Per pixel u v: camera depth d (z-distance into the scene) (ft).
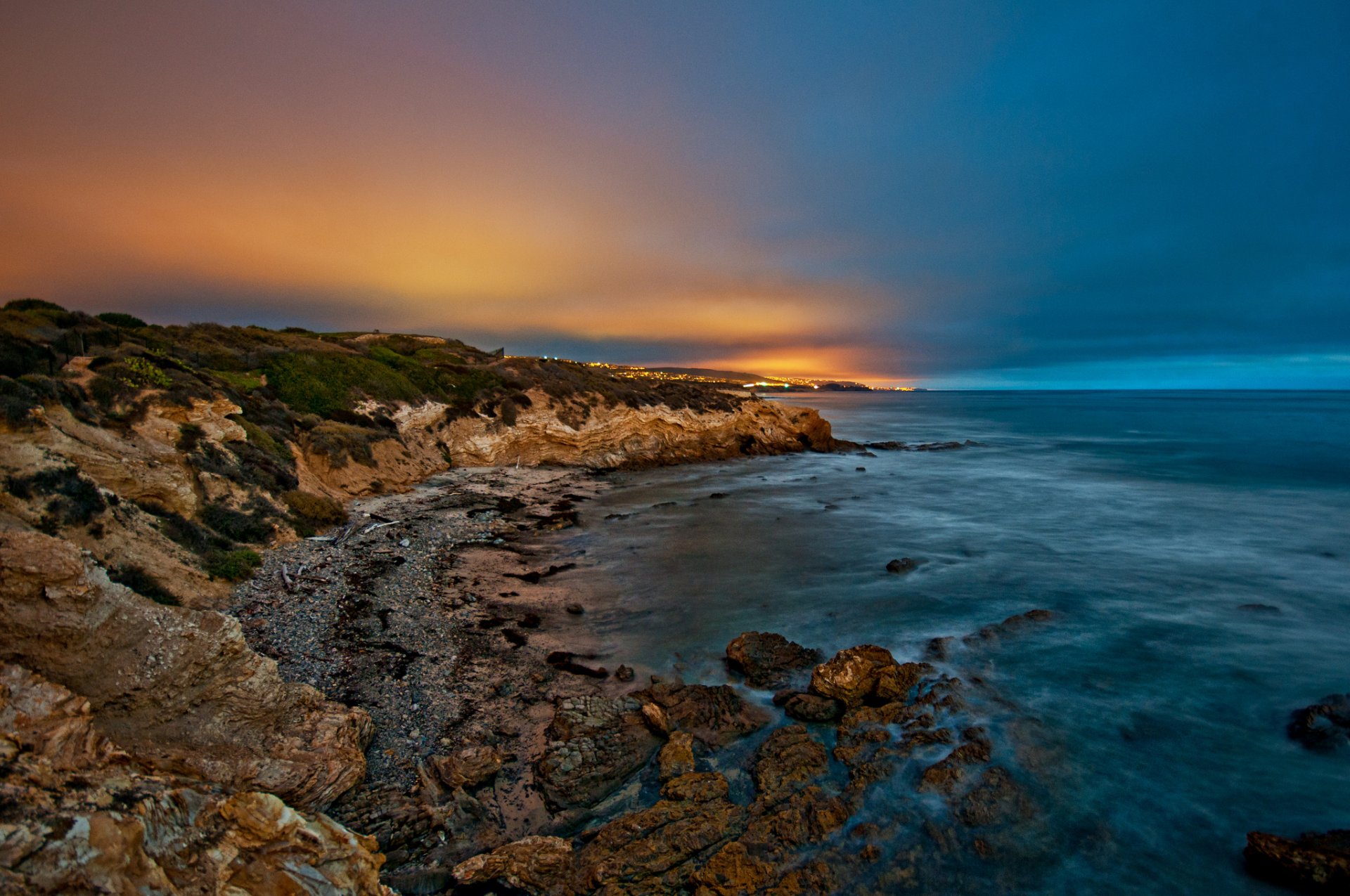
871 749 33.86
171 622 25.03
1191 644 47.67
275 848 18.67
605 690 39.96
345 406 102.06
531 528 78.43
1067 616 52.75
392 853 25.36
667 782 31.12
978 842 27.89
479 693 38.11
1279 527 86.22
